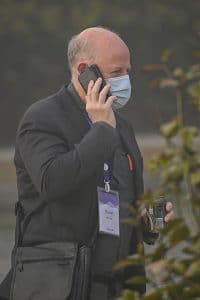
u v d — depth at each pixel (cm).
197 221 790
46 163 1104
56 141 1128
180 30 13325
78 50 1170
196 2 13325
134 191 1189
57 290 1123
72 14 13100
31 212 1147
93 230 1138
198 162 777
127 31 13288
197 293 794
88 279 1127
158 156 788
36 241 1145
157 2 13362
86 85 1151
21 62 12875
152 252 811
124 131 1214
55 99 1164
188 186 784
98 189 1141
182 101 809
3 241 3359
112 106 1149
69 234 1130
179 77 814
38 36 12962
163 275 803
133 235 1176
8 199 5694
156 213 1184
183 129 783
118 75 1162
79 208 1130
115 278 1146
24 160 1130
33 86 12912
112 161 1166
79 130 1148
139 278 823
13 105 12838
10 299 1165
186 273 780
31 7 12988
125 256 1159
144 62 13212
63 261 1127
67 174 1089
